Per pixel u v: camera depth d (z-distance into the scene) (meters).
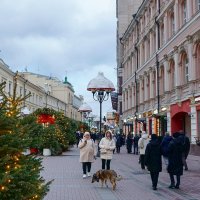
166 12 35.38
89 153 15.49
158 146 12.80
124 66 62.03
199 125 27.17
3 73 49.59
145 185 13.80
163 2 36.91
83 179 15.05
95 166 20.69
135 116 50.22
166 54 35.03
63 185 13.44
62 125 32.78
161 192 12.22
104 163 15.44
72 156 28.62
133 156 29.73
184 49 29.97
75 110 119.88
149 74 42.59
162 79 37.88
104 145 15.44
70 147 39.34
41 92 75.62
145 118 44.31
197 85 27.41
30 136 6.52
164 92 35.47
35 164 6.52
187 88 29.41
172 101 33.06
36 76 90.12
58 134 29.98
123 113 62.75
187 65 30.47
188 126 32.22
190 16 28.62
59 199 10.70
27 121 6.84
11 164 5.85
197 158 25.47
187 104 29.39
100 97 23.89
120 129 62.94
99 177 13.07
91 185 13.53
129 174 17.27
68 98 107.50
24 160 6.27
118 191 12.34
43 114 29.88
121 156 29.73
